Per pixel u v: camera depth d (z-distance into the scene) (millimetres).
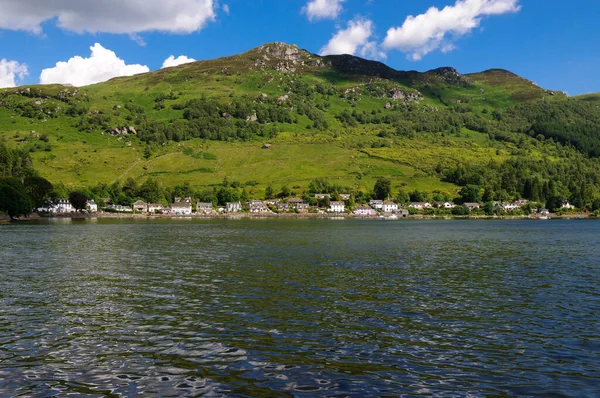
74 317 30516
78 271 50656
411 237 107312
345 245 84188
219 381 19922
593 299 36625
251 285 42094
